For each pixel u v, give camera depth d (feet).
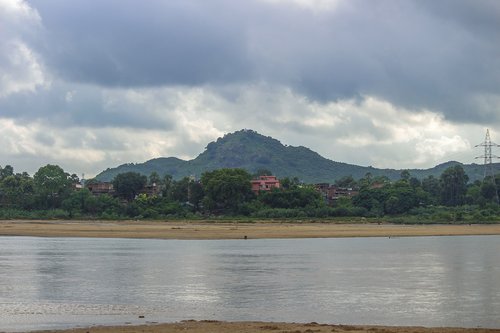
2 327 92.17
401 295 129.39
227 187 650.84
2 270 176.65
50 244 301.84
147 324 94.84
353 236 401.70
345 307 114.01
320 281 153.48
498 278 160.35
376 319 102.27
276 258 224.12
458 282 151.43
